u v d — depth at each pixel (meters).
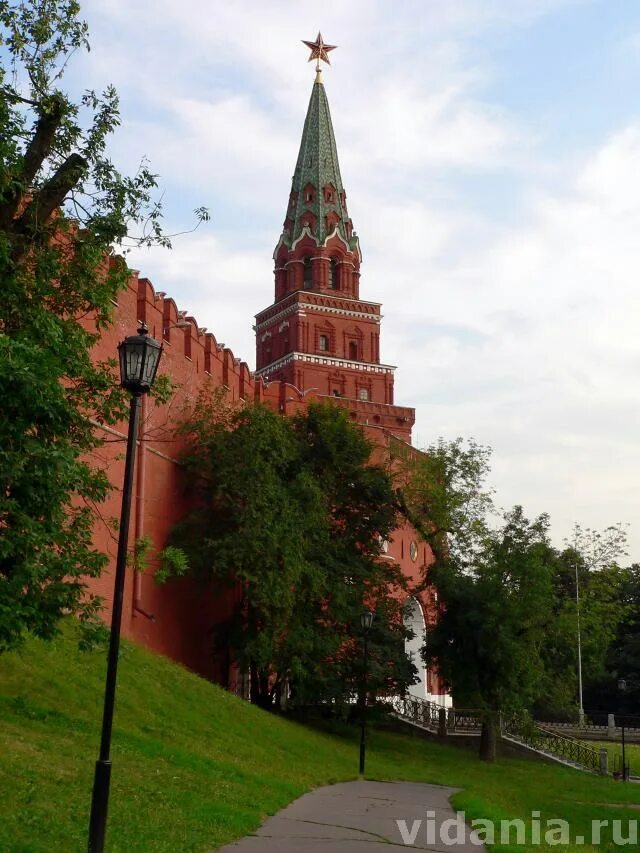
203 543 28.66
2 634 11.23
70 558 12.40
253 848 11.25
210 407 30.61
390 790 19.66
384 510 34.91
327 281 66.06
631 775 37.00
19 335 12.81
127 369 10.80
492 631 32.16
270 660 29.45
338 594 30.95
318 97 69.94
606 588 37.50
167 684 22.73
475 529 34.28
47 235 14.44
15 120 13.15
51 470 11.27
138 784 13.25
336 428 34.22
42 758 13.06
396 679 33.03
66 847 9.59
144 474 28.02
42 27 13.93
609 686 65.81
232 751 19.45
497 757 35.50
